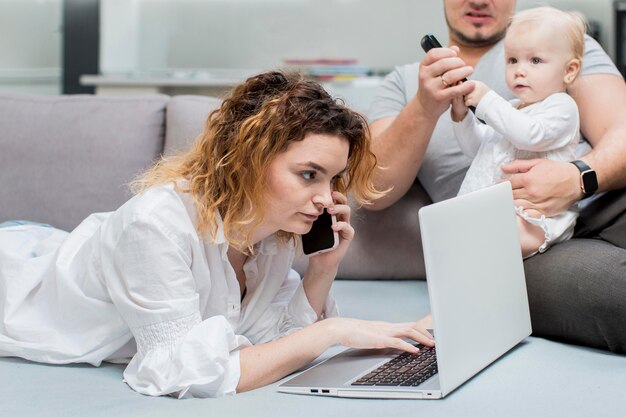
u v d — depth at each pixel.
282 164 1.28
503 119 1.73
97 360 1.39
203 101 2.17
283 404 1.17
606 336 1.47
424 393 1.17
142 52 4.54
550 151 1.81
